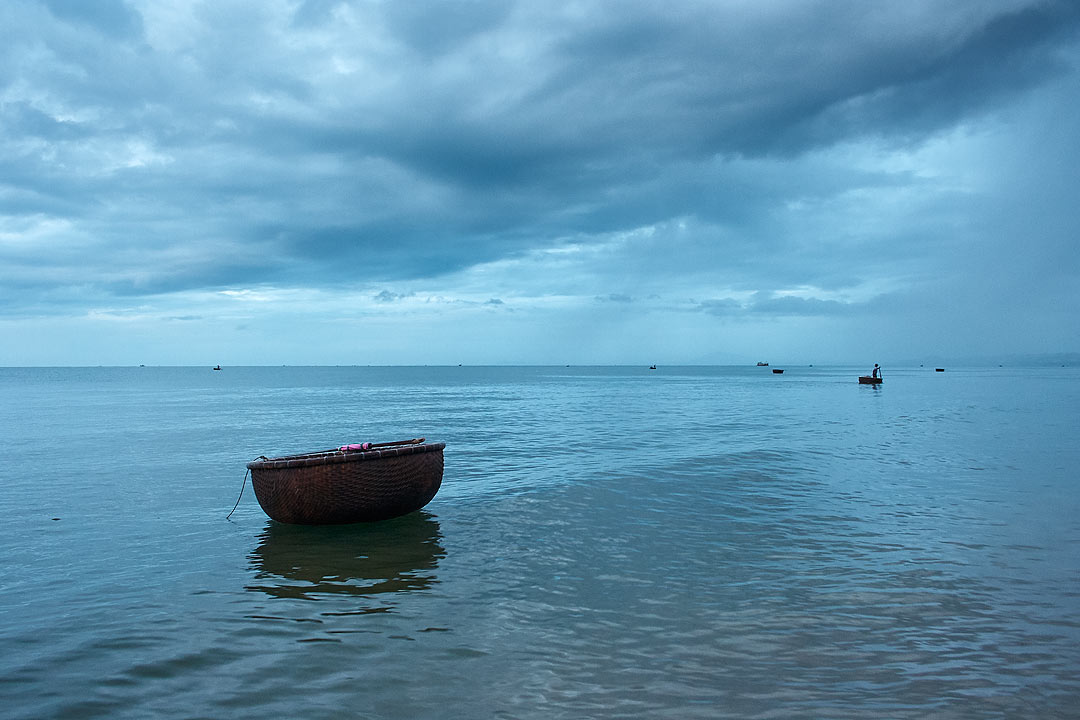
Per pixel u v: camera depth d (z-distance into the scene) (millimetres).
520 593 8805
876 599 8375
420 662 6695
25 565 10484
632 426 34344
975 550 10578
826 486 16484
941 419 36062
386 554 10891
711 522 12797
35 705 5980
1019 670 6387
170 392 93625
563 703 5812
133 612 8312
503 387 107188
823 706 5715
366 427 35969
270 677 6438
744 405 52125
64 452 25438
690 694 5949
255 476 13266
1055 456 20953
